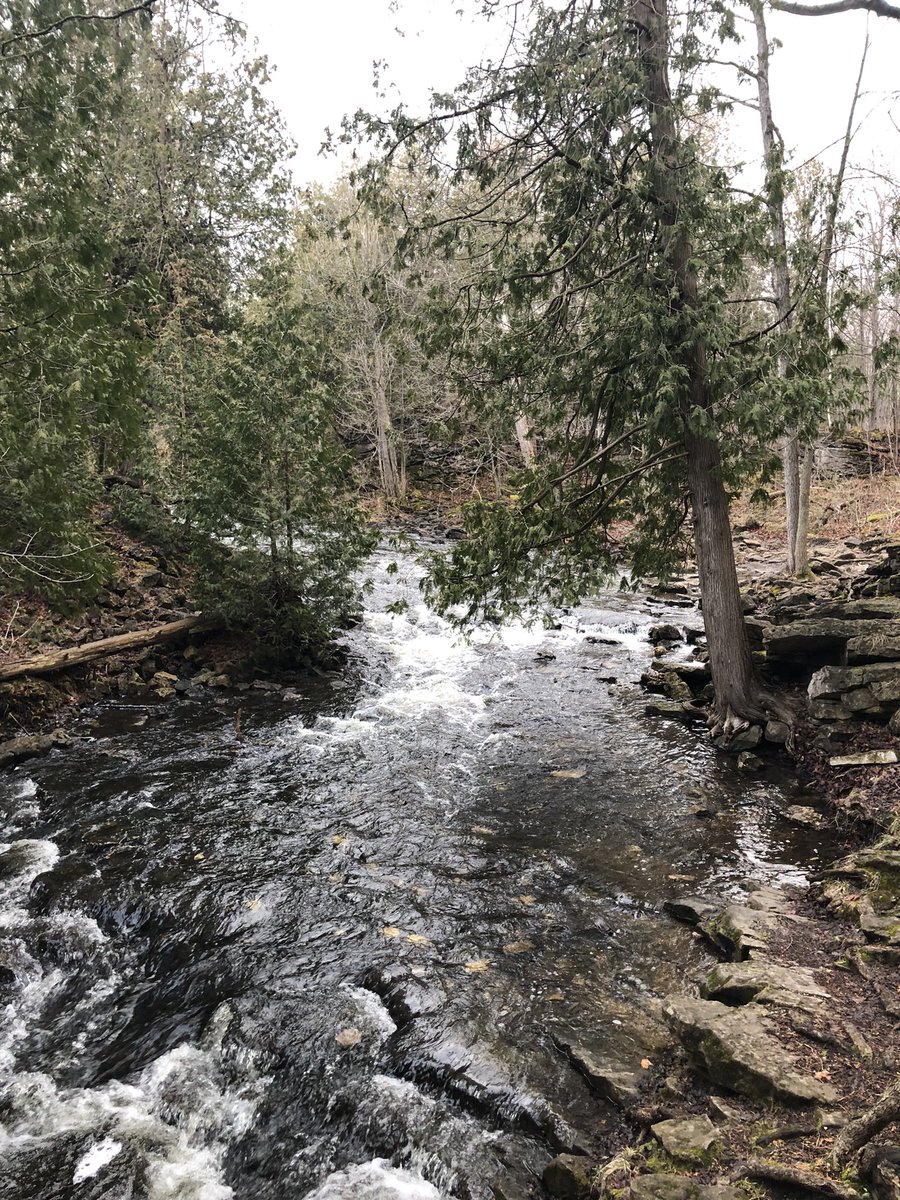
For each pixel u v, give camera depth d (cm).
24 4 720
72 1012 514
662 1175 323
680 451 944
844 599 1125
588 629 1545
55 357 766
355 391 2906
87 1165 394
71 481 1051
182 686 1159
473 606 962
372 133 824
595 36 767
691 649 1348
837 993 440
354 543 1269
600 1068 421
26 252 716
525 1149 382
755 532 2306
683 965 525
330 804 805
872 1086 356
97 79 779
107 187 1925
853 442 2669
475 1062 434
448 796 827
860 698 840
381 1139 396
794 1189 304
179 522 1510
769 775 848
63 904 619
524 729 1032
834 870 599
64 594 937
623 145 820
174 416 1474
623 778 862
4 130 725
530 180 958
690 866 666
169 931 586
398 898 623
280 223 2320
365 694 1184
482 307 927
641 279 805
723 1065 387
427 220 889
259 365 1178
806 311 787
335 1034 470
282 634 1266
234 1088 440
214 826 751
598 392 948
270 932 579
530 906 610
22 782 853
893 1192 276
